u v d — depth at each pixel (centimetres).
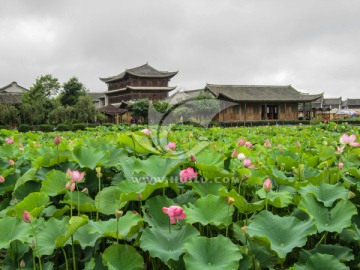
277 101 5788
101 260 280
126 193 336
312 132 1266
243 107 5606
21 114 4522
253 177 349
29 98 5800
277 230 277
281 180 364
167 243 273
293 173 433
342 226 275
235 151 404
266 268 279
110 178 416
